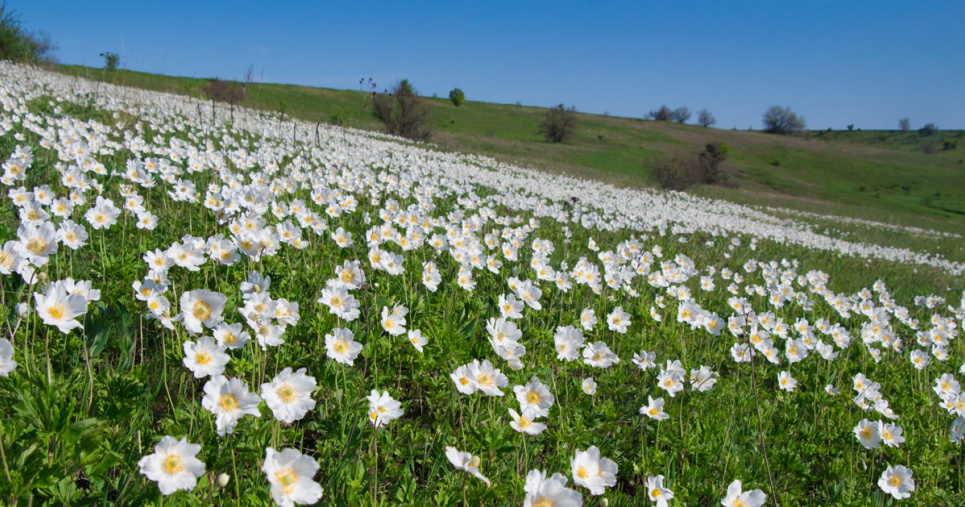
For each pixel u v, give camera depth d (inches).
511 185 680.4
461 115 3245.6
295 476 69.7
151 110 575.8
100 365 126.6
